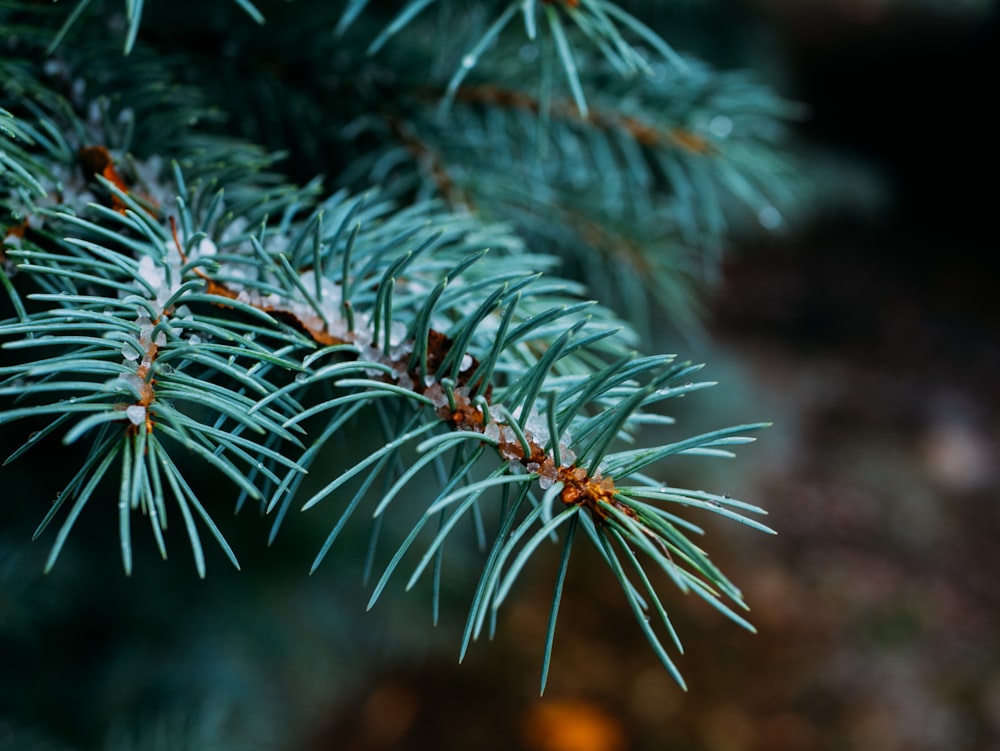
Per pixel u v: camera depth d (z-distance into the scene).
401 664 1.39
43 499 0.72
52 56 0.34
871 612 1.70
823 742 1.45
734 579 1.70
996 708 1.53
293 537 0.87
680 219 0.52
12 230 0.31
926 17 2.45
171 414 0.27
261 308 0.31
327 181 0.46
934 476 2.04
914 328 2.50
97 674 0.84
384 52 0.43
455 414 0.30
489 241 0.35
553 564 1.66
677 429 1.13
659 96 0.46
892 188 1.69
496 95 0.45
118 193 0.30
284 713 0.97
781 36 1.28
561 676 1.49
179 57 0.38
